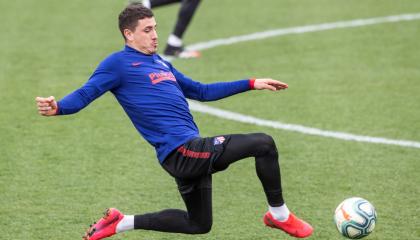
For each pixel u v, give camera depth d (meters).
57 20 43.31
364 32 39.84
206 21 43.00
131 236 19.70
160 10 45.16
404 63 35.00
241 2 46.84
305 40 38.88
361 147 25.73
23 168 24.30
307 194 22.14
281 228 17.62
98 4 46.69
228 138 16.91
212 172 16.95
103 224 17.67
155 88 17.55
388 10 43.78
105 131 27.67
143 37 17.70
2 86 32.66
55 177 23.59
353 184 22.80
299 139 26.62
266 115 29.22
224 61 36.03
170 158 17.12
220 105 30.52
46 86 32.59
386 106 29.75
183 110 17.61
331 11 44.06
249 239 19.39
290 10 44.66
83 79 33.53
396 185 22.67
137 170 24.17
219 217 20.73
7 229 20.02
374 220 17.58
